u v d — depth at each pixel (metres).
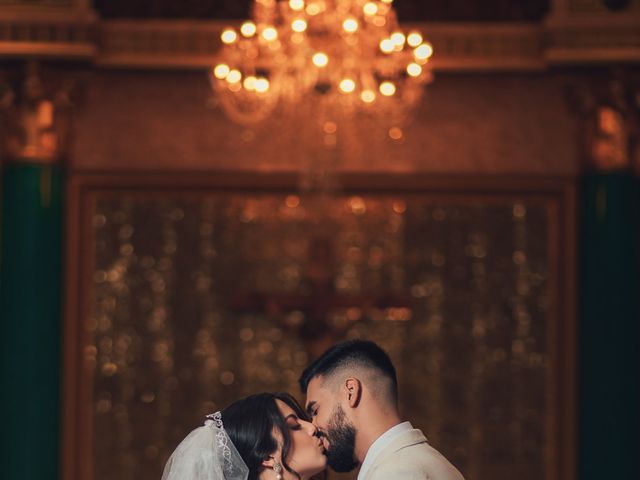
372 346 3.30
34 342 8.38
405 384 8.98
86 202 8.94
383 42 7.00
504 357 8.97
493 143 9.01
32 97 8.43
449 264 9.01
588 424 8.52
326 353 3.31
